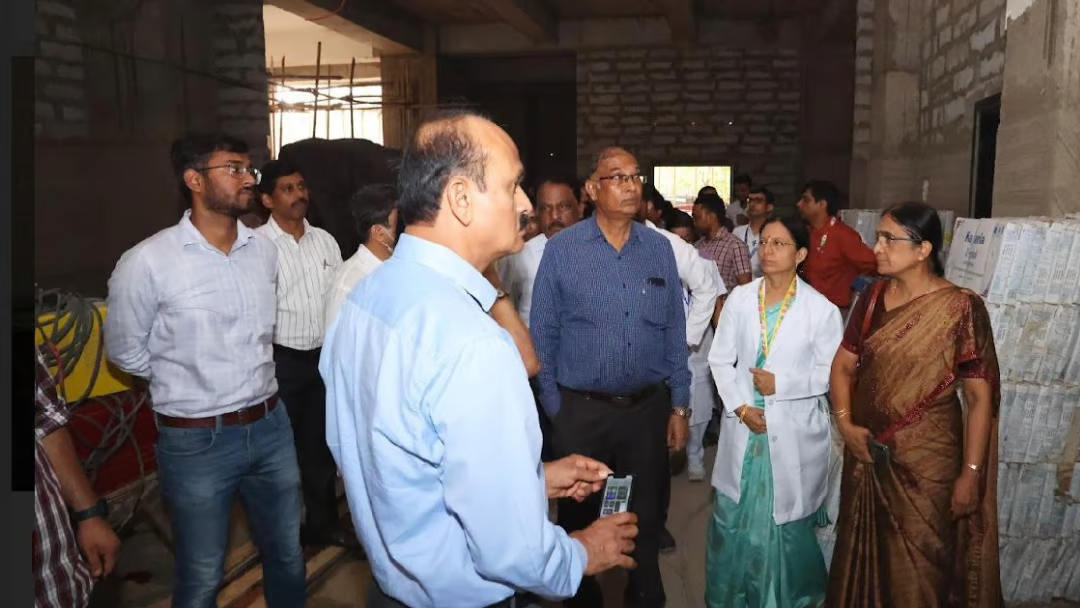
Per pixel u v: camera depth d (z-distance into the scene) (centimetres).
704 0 973
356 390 122
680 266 317
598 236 242
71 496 165
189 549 214
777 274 238
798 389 236
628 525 142
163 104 662
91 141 621
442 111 125
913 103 617
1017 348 259
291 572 237
